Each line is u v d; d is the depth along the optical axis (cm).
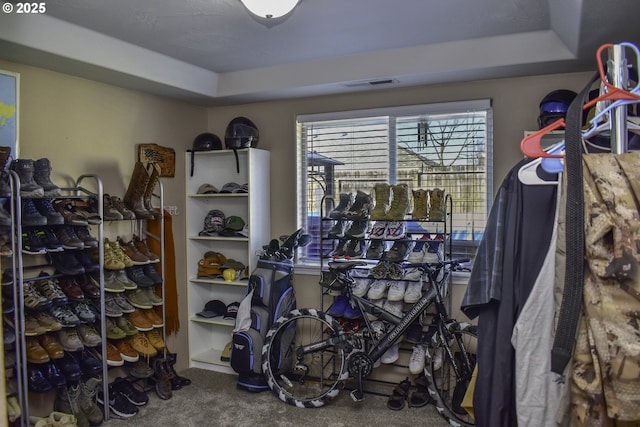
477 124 316
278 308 327
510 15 233
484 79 304
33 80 263
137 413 286
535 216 112
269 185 369
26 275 258
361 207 308
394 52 291
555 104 255
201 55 299
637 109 125
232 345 320
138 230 323
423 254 296
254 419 280
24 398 231
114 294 288
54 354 244
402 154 335
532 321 108
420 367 291
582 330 87
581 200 90
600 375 85
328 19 238
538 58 262
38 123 265
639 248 84
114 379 308
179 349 359
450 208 299
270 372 312
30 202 240
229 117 385
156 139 341
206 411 290
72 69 269
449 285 302
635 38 223
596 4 182
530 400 108
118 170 312
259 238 354
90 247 267
